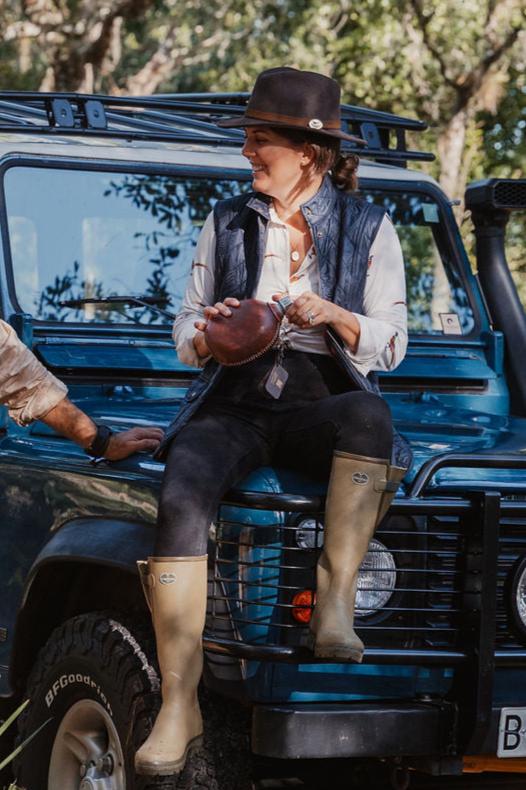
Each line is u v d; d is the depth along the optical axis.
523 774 4.21
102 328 4.43
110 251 4.58
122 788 3.59
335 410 3.37
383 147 5.41
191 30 14.98
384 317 3.57
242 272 3.60
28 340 4.28
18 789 3.91
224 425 3.50
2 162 4.49
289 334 3.53
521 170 15.55
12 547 4.07
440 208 5.14
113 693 3.59
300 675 3.39
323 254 3.56
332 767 4.17
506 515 3.51
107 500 3.69
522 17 14.49
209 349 3.47
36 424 4.23
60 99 4.75
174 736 3.27
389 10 14.46
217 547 3.39
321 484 3.46
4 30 14.23
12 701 4.24
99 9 13.62
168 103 4.89
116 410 4.14
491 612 3.43
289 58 14.88
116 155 4.70
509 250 14.26
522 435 4.05
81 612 3.99
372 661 3.36
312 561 3.38
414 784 4.09
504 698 3.57
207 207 4.76
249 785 3.53
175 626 3.29
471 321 4.98
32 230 4.48
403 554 3.48
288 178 3.57
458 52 14.57
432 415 4.42
